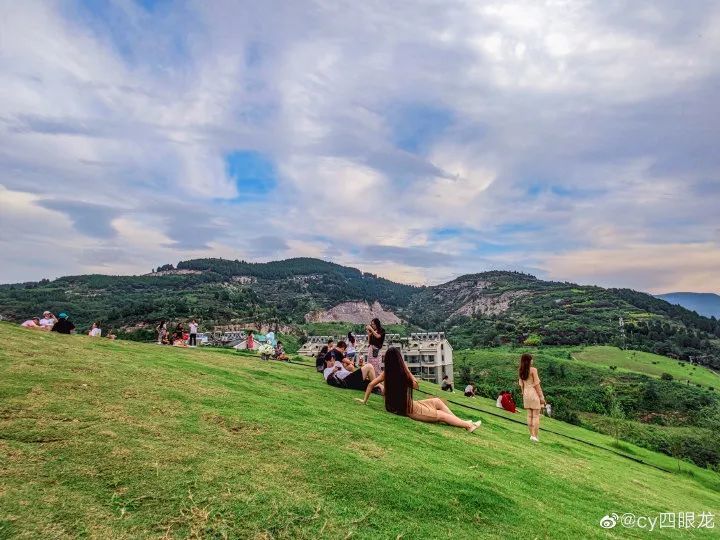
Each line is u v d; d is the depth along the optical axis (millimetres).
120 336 113750
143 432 5582
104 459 4652
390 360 10188
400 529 4414
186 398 7555
